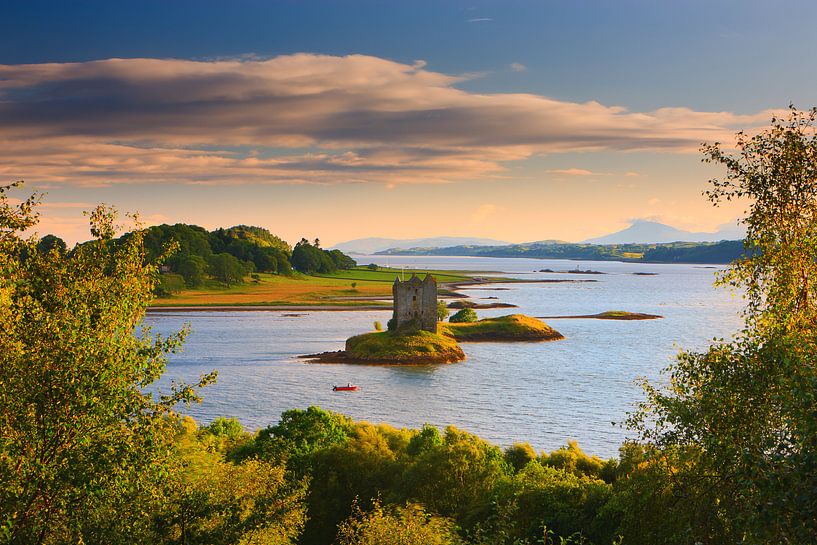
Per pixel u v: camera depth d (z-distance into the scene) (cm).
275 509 3366
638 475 2872
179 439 4169
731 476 2009
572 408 11069
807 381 1557
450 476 4925
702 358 2336
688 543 2014
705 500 2164
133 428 2198
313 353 17075
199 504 2711
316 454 5641
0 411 2044
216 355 16662
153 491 2400
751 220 2269
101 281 2361
